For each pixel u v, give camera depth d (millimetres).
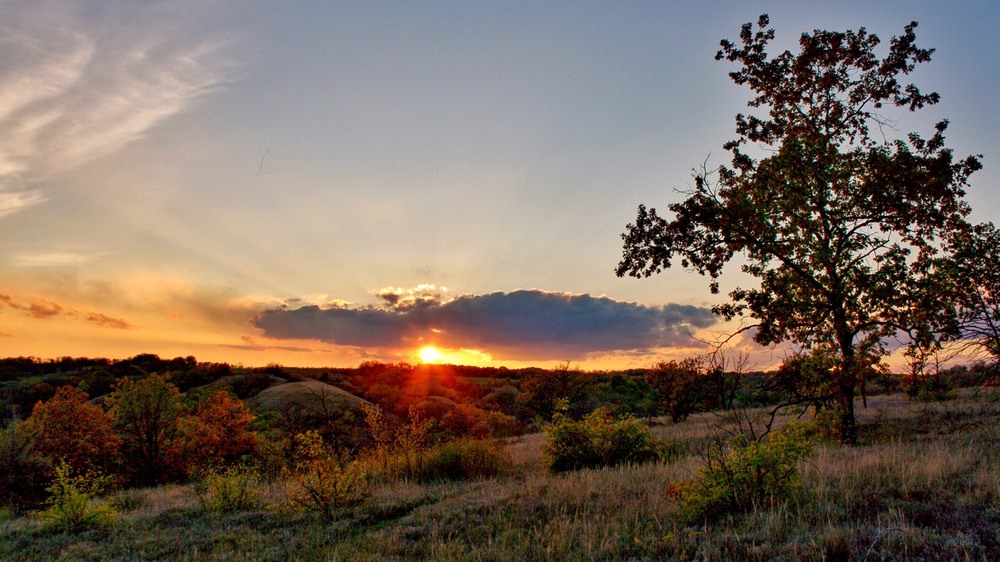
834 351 15969
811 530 6582
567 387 39375
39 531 10820
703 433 18922
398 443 16484
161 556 8656
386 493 12414
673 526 7555
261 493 13570
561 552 6848
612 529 7660
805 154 17219
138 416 27125
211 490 12977
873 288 15742
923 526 6301
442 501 10844
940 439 13109
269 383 63875
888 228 16547
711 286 17547
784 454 8164
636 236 17406
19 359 70688
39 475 22125
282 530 9703
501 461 15922
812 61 17047
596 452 14328
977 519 6293
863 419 20188
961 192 15906
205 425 28141
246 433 29078
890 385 36625
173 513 11891
